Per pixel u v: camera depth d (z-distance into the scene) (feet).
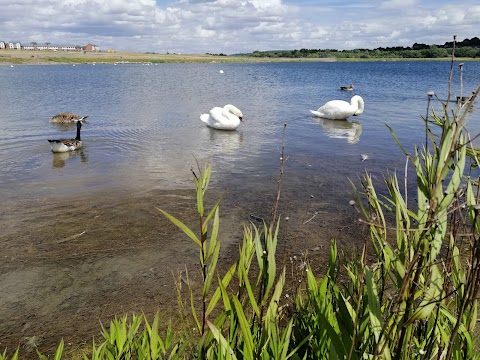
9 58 389.39
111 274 18.40
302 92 107.76
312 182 31.45
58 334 14.52
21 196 28.32
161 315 15.24
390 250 6.00
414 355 6.90
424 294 5.96
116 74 206.08
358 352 6.26
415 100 84.17
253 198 28.02
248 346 6.13
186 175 33.17
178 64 415.23
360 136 49.24
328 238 21.57
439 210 5.00
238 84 138.10
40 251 20.42
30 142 45.83
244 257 7.16
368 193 7.25
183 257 19.85
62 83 141.38
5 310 15.88
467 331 6.19
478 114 53.67
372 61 467.11
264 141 46.75
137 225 23.44
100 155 39.86
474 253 5.26
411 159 5.73
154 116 64.90
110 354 7.86
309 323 7.70
